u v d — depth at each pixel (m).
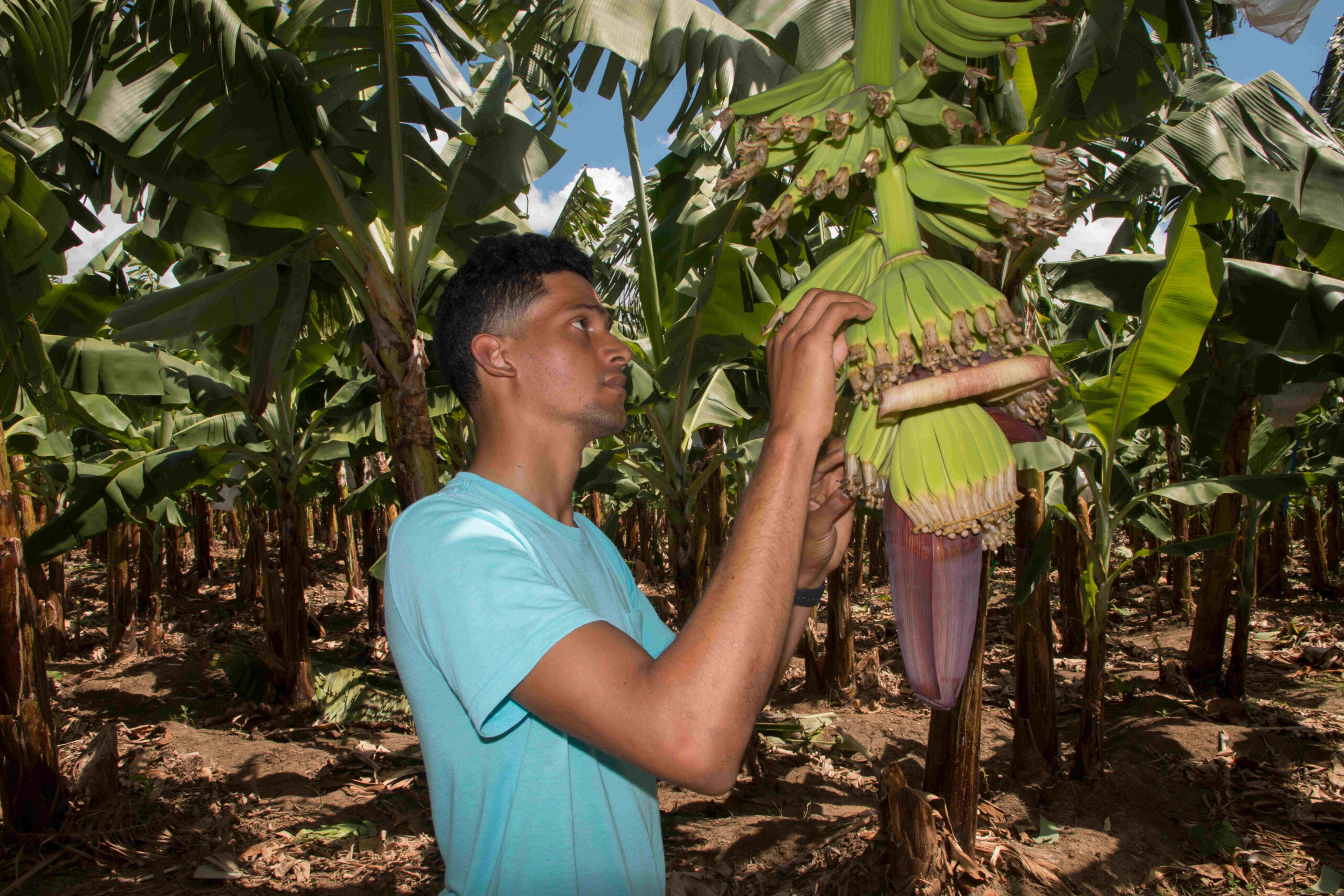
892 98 0.95
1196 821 5.03
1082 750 5.46
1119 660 8.75
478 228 5.21
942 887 3.72
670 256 5.61
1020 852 4.20
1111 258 4.70
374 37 3.45
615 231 8.08
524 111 4.89
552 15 3.04
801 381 0.93
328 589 16.97
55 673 9.86
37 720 5.03
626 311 8.52
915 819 3.77
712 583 0.88
